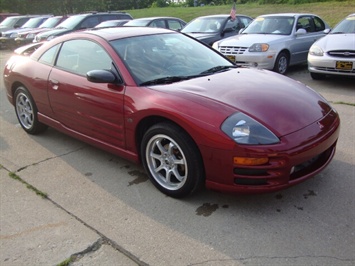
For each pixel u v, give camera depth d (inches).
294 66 380.5
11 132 201.5
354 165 143.0
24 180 144.3
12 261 99.0
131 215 117.7
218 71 151.1
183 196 123.4
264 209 117.0
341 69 263.6
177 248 101.1
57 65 167.8
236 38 328.8
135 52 146.5
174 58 151.9
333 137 122.1
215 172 112.0
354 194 123.0
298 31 332.5
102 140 148.8
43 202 127.7
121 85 134.4
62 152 170.2
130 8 1696.6
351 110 214.4
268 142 106.2
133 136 132.1
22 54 199.8
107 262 97.2
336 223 108.1
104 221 115.2
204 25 399.2
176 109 116.0
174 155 123.0
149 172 131.5
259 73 151.1
